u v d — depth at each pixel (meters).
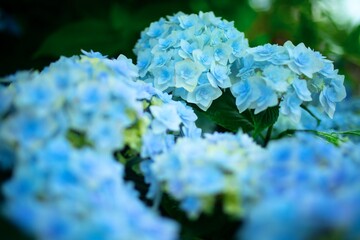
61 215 0.57
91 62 0.74
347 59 1.32
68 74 0.67
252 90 0.79
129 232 0.57
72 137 0.67
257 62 0.82
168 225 0.59
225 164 0.64
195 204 0.63
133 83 0.76
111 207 0.60
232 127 0.85
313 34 1.31
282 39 1.44
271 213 0.57
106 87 0.67
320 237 0.56
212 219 0.69
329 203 0.56
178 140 0.72
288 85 0.79
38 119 0.64
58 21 1.41
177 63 0.83
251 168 0.63
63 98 0.66
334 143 0.84
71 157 0.62
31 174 0.61
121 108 0.67
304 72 0.79
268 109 0.82
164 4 1.24
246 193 0.62
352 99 1.30
